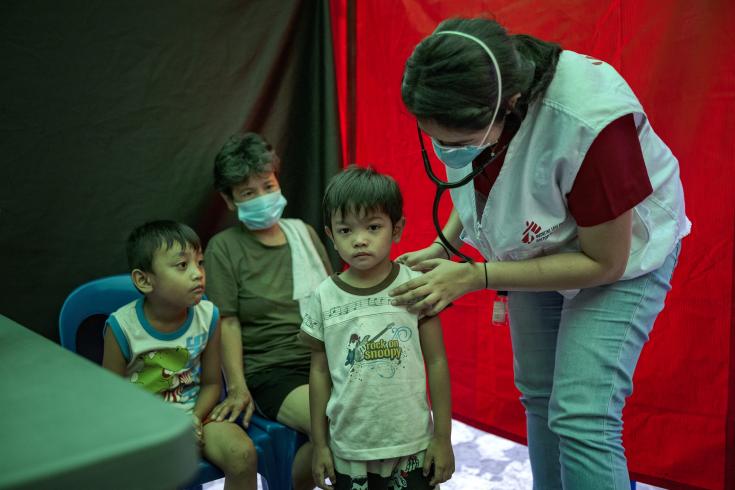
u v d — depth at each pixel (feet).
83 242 6.68
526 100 3.87
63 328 5.86
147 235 5.32
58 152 6.48
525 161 4.11
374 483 4.74
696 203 5.82
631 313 4.37
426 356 4.92
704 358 5.97
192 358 5.66
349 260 4.67
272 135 7.75
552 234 4.34
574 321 4.46
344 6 8.25
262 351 6.37
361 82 8.38
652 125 5.96
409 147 7.86
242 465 5.01
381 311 4.73
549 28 6.50
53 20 6.33
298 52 7.80
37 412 1.54
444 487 6.68
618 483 4.17
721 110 5.58
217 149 7.32
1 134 6.20
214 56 7.21
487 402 7.70
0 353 2.11
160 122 6.98
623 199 3.85
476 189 4.62
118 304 6.11
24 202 6.36
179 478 1.44
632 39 5.98
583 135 3.83
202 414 5.62
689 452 6.14
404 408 4.63
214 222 7.44
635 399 6.42
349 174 4.71
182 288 5.27
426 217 7.83
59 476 1.27
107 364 5.46
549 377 5.24
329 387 4.96
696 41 5.64
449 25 3.73
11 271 6.36
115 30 6.64
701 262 5.88
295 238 6.81
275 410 5.69
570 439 4.29
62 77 6.43
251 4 7.37
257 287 6.48
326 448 4.89
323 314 4.86
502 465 7.16
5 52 6.15
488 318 7.54
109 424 1.47
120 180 6.82
